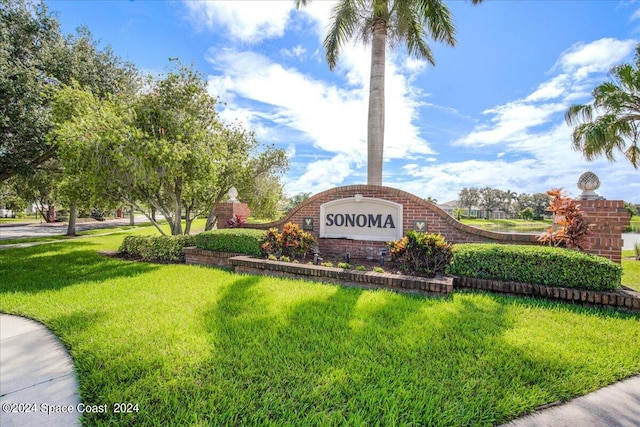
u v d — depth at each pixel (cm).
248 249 743
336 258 756
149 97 943
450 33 955
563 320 388
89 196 1062
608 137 1385
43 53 1052
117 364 282
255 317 399
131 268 753
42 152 1111
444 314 401
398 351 305
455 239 668
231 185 1285
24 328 388
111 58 1262
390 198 733
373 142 919
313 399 232
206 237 813
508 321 380
